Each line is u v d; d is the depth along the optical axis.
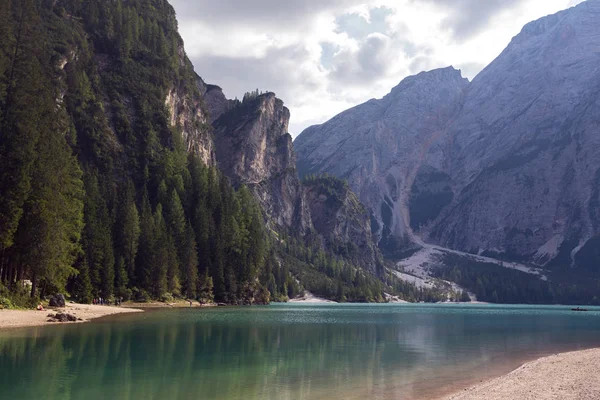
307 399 30.02
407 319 120.44
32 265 81.75
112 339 54.47
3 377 34.16
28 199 81.12
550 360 46.19
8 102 86.38
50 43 195.88
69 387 32.00
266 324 86.25
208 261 169.25
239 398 30.19
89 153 190.62
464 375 38.91
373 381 36.03
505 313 181.50
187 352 48.59
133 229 138.62
